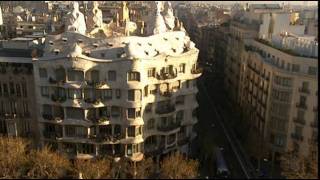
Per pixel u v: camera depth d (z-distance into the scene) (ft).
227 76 648.79
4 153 357.20
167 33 414.00
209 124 547.49
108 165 367.25
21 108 399.03
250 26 557.33
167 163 354.95
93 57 371.76
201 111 599.16
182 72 401.08
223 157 452.76
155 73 381.81
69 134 393.09
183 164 352.28
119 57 369.71
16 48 411.75
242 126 520.01
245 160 452.35
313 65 395.96
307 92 401.49
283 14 532.73
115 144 394.32
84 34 394.32
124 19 485.97
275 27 532.73
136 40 382.22
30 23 610.24
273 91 429.79
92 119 380.99
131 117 381.40
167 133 402.93
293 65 408.05
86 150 397.19
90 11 470.39
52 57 368.89
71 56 359.05
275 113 431.84
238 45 578.25
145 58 368.07
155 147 407.23
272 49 454.81
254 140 460.55
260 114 468.34
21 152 364.17
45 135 394.93
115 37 378.12
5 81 391.86
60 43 381.40
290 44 441.68
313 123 402.31
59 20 572.51
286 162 368.68
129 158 391.24
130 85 366.02
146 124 395.14
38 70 374.22
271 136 442.50
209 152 457.68
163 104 400.26
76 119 383.86
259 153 439.63
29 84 388.37
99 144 391.04
